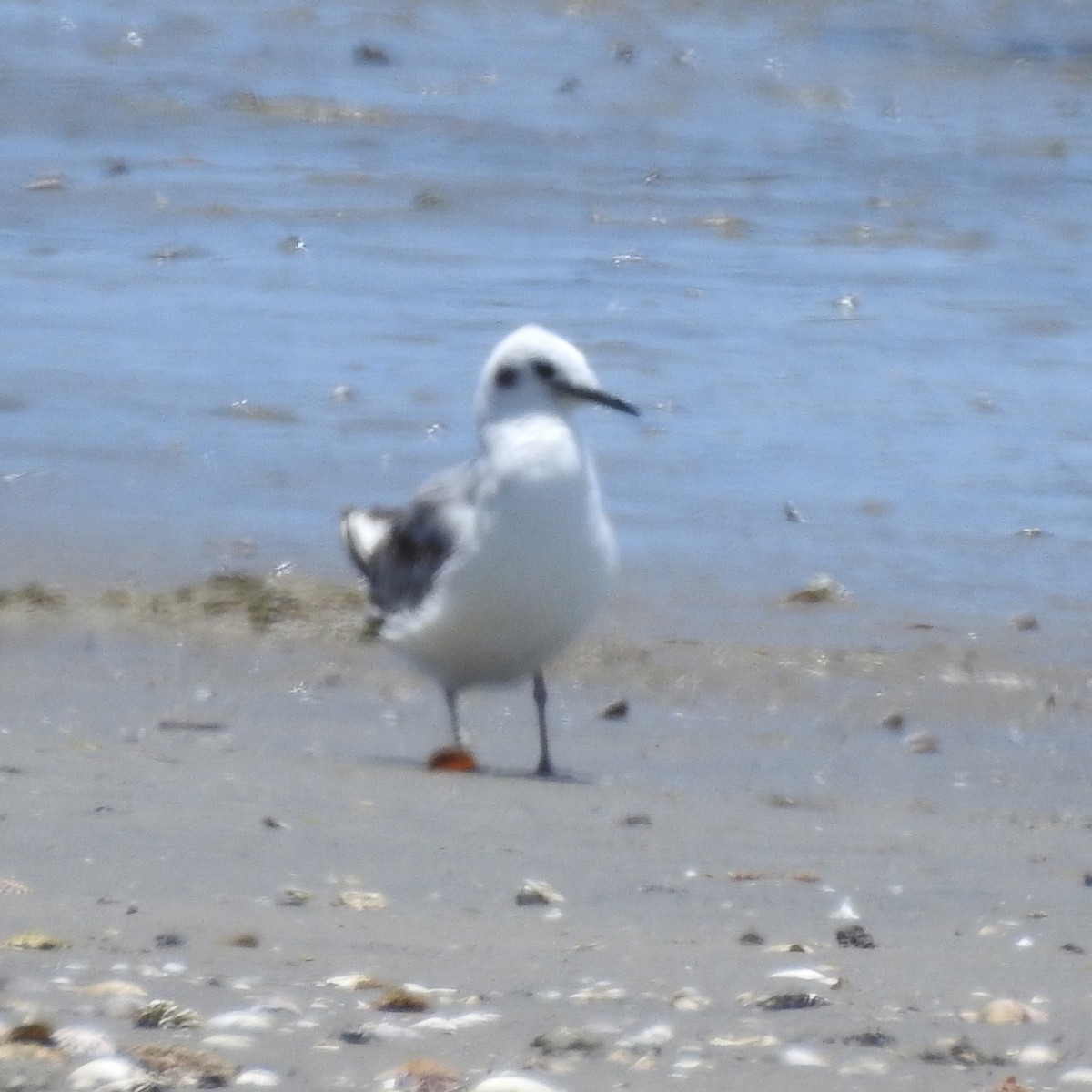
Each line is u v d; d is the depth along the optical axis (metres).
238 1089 5.40
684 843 8.76
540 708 10.60
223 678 11.97
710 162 31.67
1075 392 19.48
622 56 40.50
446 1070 5.55
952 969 6.93
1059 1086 5.67
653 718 11.55
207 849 8.06
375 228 26.67
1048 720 11.70
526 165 31.03
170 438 17.30
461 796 9.45
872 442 17.61
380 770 10.01
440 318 21.88
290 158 31.09
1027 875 8.41
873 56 41.19
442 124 33.88
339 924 7.16
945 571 14.45
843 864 8.51
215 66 37.97
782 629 13.16
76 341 20.42
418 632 10.69
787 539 15.05
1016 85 39.09
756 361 20.33
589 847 8.57
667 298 23.12
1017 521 15.59
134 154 31.05
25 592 13.28
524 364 10.55
